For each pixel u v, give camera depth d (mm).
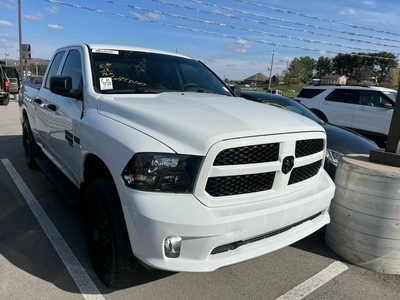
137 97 3197
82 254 3193
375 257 3170
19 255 3143
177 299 2639
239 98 3668
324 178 3012
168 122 2381
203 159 2121
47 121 4215
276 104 7219
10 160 6426
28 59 25609
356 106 11039
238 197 2281
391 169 3129
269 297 2725
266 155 2348
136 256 2213
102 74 3379
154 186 2135
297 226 2689
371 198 3125
